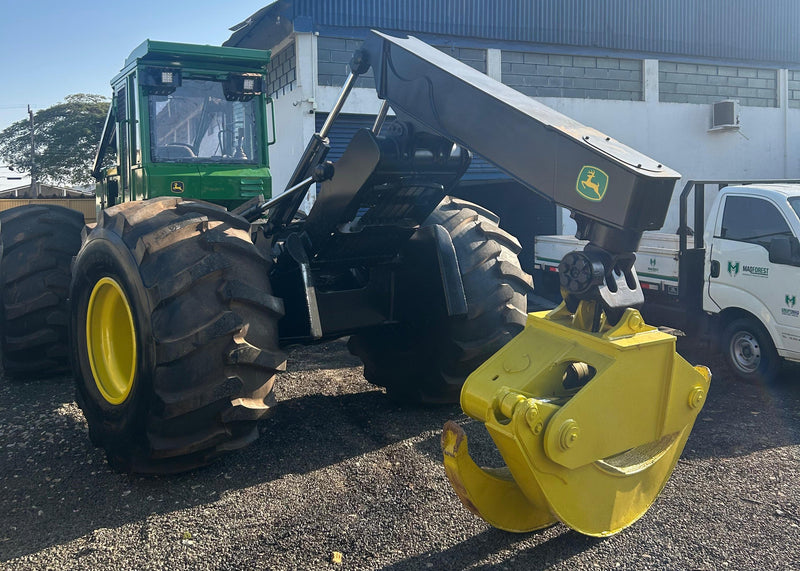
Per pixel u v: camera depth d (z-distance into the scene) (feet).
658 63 44.29
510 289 13.98
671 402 9.00
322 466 12.09
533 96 41.52
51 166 120.06
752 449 13.24
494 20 40.09
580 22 42.09
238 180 15.21
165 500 10.84
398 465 12.09
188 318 10.49
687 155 44.93
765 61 47.37
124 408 11.42
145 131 14.51
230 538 9.60
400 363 15.15
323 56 36.04
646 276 23.36
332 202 12.07
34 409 15.62
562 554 9.14
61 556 9.16
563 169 8.80
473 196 46.70
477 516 9.89
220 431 11.01
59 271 17.53
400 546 9.35
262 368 11.03
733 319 20.12
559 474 8.21
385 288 14.16
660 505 10.62
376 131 12.18
